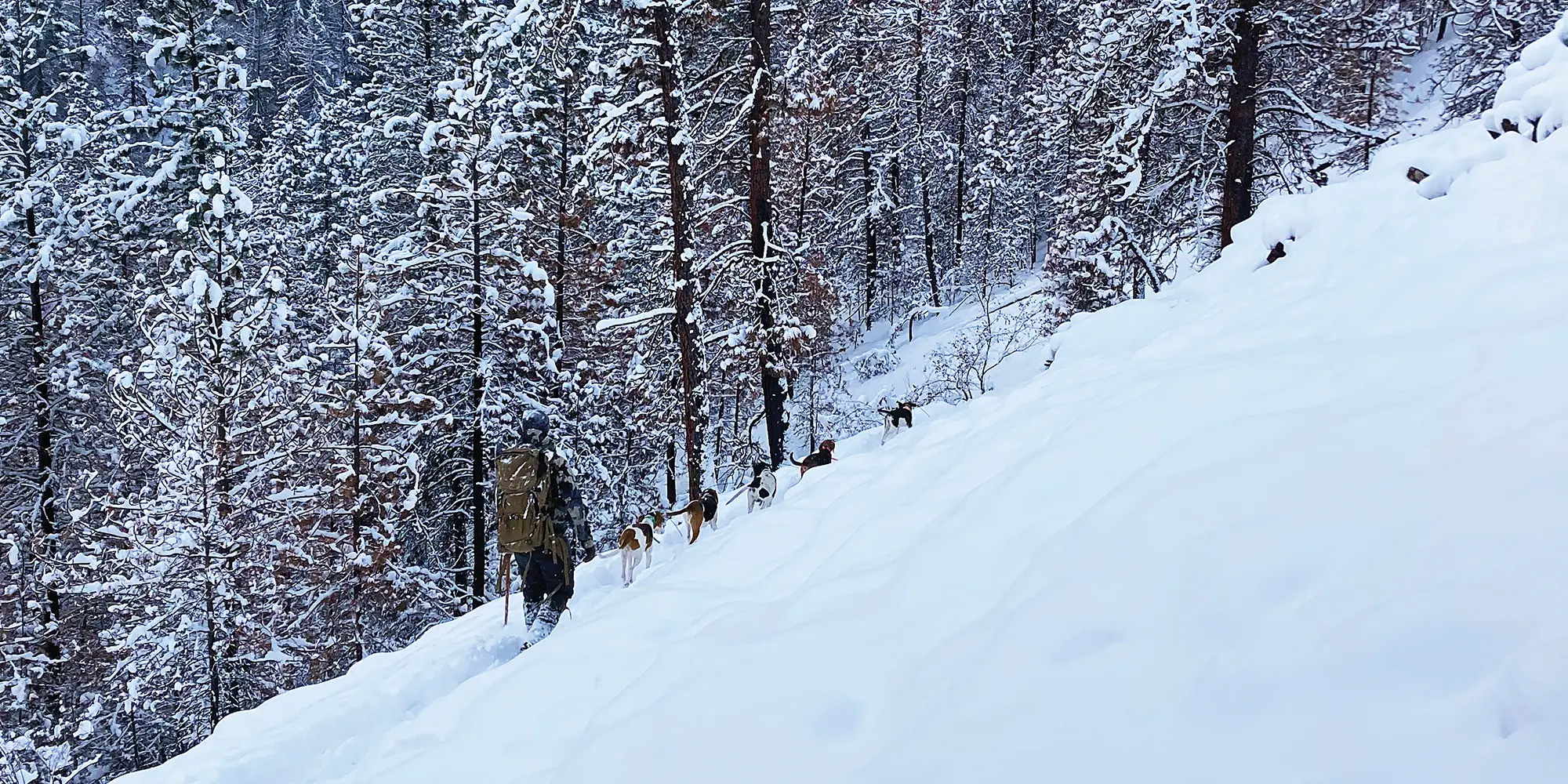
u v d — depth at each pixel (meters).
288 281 21.34
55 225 19.91
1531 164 5.80
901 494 4.99
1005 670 2.27
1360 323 4.69
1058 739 1.91
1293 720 1.66
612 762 2.74
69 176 21.03
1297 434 2.86
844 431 23.12
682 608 4.62
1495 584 1.73
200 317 15.22
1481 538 1.89
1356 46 12.69
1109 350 8.82
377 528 16.48
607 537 18.86
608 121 12.87
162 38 22.41
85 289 21.02
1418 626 1.71
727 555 5.49
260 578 15.01
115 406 17.62
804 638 3.09
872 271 38.22
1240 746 1.66
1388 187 7.49
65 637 17.75
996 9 38.00
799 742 2.44
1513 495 2.01
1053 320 22.09
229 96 23.28
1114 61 13.47
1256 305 6.71
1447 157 7.06
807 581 4.31
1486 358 2.98
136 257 22.52
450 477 18.77
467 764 3.55
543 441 6.60
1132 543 2.58
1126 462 3.48
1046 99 24.47
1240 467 2.74
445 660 6.23
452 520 19.34
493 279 17.80
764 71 13.67
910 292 38.97
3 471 19.73
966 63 38.47
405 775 3.69
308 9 67.81
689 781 2.46
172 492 14.80
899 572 3.46
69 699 17.58
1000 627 2.50
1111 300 17.94
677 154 13.00
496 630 6.81
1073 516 3.22
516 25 12.70
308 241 25.48
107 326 21.58
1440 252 5.50
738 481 18.02
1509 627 1.59
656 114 13.10
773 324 14.34
